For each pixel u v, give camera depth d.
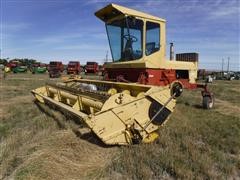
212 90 20.80
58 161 4.55
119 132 5.22
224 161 5.09
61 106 6.73
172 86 7.39
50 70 41.16
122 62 9.11
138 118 5.45
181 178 4.36
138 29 8.59
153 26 8.85
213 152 5.50
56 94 8.81
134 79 8.74
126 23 8.67
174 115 8.74
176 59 12.31
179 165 4.67
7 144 5.70
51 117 7.71
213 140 6.28
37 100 10.80
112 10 8.88
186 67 10.34
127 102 5.29
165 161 4.80
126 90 6.59
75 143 5.29
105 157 4.93
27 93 15.59
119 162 4.72
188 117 8.69
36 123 7.20
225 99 14.93
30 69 60.19
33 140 5.71
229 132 7.04
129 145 5.36
